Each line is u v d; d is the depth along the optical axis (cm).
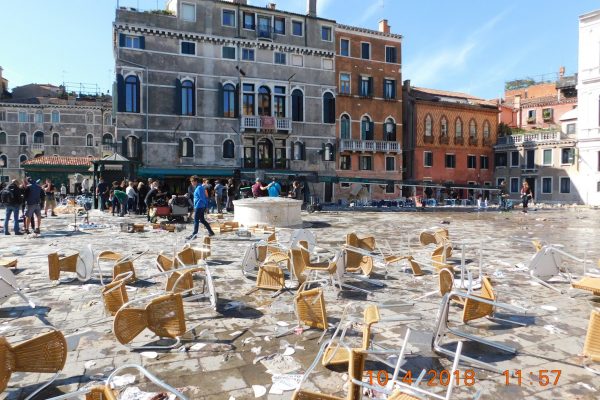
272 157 3772
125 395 358
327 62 3997
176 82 3369
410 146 4681
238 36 3597
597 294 666
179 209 1895
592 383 387
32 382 384
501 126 5319
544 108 5391
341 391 368
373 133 4297
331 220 2184
